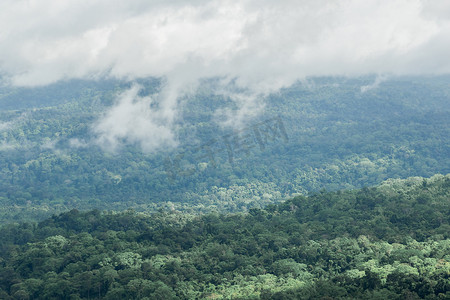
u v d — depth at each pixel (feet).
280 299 432.25
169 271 510.17
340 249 519.19
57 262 550.36
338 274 471.21
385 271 447.01
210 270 517.96
